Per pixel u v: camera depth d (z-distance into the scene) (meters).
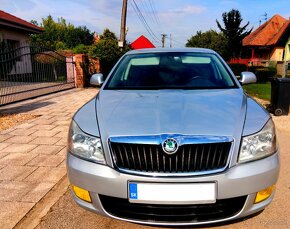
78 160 2.27
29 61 11.23
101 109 2.58
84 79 13.08
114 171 2.12
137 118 2.31
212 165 2.06
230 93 2.93
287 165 3.80
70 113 7.11
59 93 10.98
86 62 13.35
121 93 3.04
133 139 2.09
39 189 3.18
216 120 2.24
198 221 2.12
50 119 6.44
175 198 2.05
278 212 2.69
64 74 12.69
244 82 3.69
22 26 15.88
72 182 2.32
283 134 5.31
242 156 2.12
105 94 3.05
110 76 3.53
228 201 2.13
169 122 2.20
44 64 11.52
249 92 11.41
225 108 2.47
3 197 3.01
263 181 2.15
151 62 3.67
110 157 2.14
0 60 9.22
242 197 2.15
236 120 2.27
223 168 2.07
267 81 17.25
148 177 2.05
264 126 2.28
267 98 9.64
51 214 2.71
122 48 17.80
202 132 2.10
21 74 10.70
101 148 2.19
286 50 26.17
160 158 2.06
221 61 3.69
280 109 6.77
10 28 15.64
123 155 2.12
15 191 3.13
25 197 3.01
